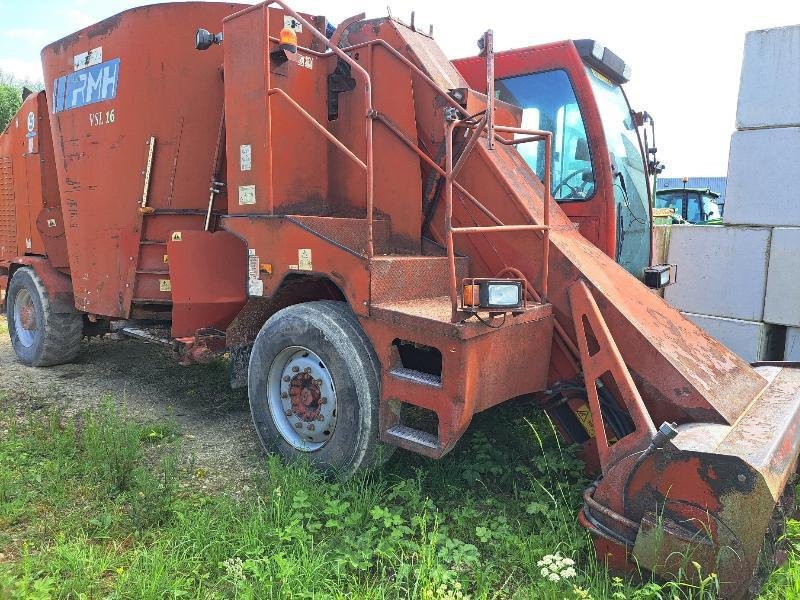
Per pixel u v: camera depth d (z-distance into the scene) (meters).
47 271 6.26
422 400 3.11
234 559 2.69
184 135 4.86
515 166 4.09
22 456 3.85
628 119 5.95
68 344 6.34
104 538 3.02
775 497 2.29
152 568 2.64
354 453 3.40
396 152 4.03
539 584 2.59
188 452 4.18
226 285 4.70
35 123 6.17
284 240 3.77
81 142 5.39
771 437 2.62
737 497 2.34
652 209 6.33
